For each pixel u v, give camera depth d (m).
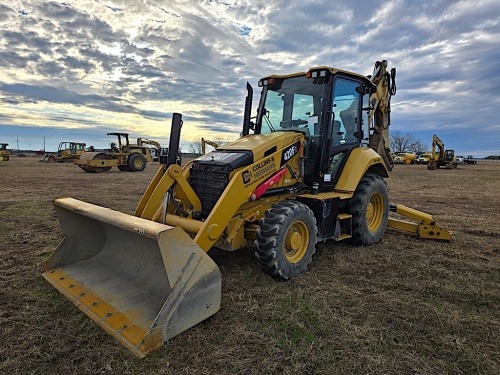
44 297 3.11
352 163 4.75
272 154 3.86
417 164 41.62
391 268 4.03
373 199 5.14
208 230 3.13
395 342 2.53
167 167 3.64
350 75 4.59
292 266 3.58
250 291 3.28
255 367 2.21
